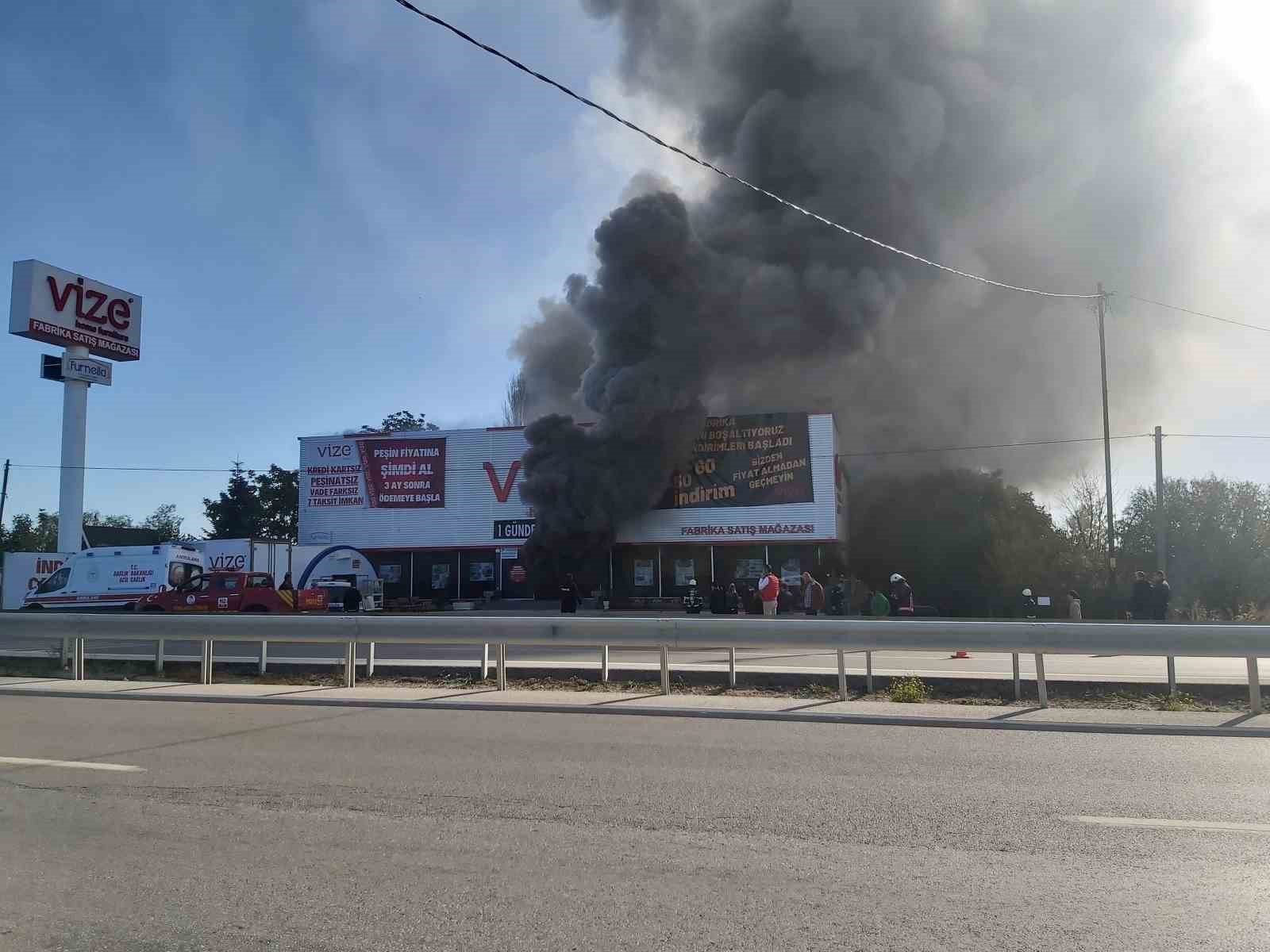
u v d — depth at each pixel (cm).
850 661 1644
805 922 427
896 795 657
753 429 3569
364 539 3847
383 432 3900
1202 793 660
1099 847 535
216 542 3139
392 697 1155
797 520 3494
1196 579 4403
